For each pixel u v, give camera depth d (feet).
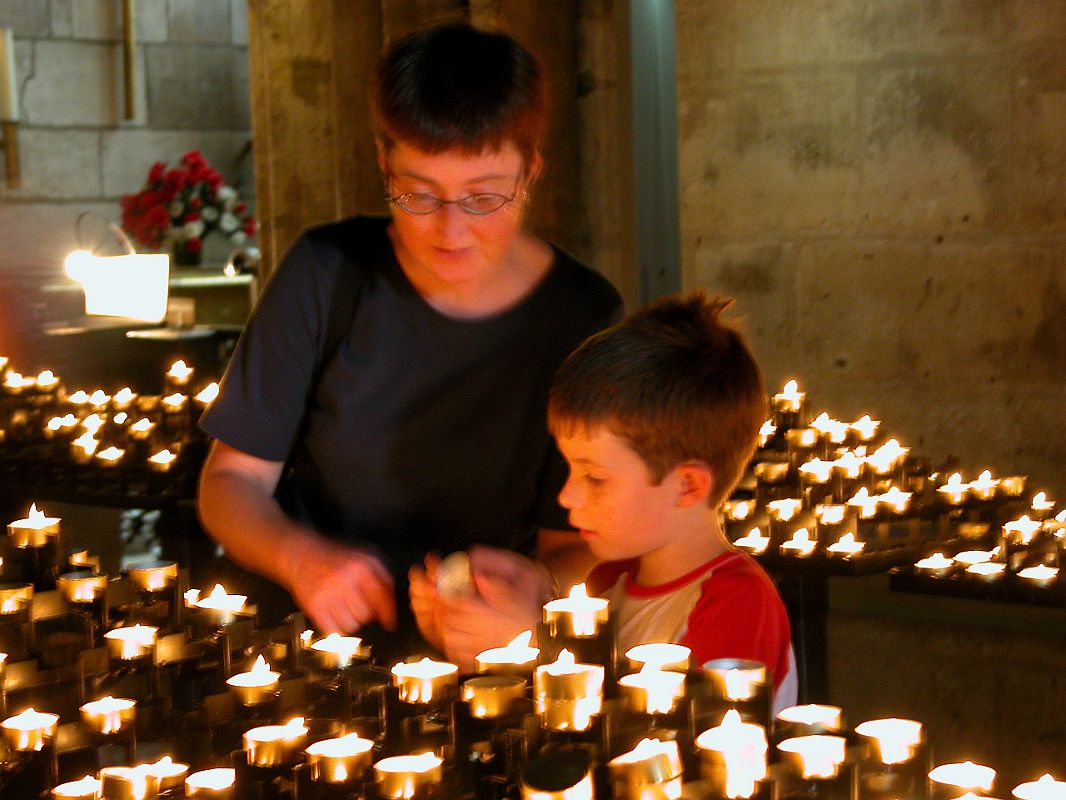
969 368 13.64
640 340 5.92
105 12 38.32
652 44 17.29
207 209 33.63
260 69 21.16
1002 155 13.26
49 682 5.47
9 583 6.95
